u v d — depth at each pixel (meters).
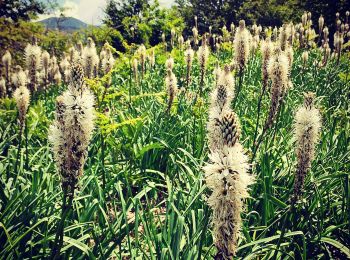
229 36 3.07
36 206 0.69
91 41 1.34
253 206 0.79
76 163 0.51
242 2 9.16
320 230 0.70
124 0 7.91
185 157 0.99
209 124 0.57
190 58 1.47
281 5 8.19
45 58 1.91
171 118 1.23
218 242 0.44
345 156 0.88
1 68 3.19
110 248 0.61
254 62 2.19
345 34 2.73
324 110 1.31
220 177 0.41
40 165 0.83
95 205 0.68
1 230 0.63
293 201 0.60
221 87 0.59
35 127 1.26
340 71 2.13
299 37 2.75
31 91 1.22
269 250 0.65
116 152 1.06
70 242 0.57
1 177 0.78
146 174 1.01
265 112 1.37
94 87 1.09
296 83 2.01
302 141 0.56
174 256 0.59
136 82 1.69
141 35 4.93
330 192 0.83
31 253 0.61
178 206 0.71
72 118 0.49
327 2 5.81
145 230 0.63
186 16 9.84
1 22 4.99
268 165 0.79
